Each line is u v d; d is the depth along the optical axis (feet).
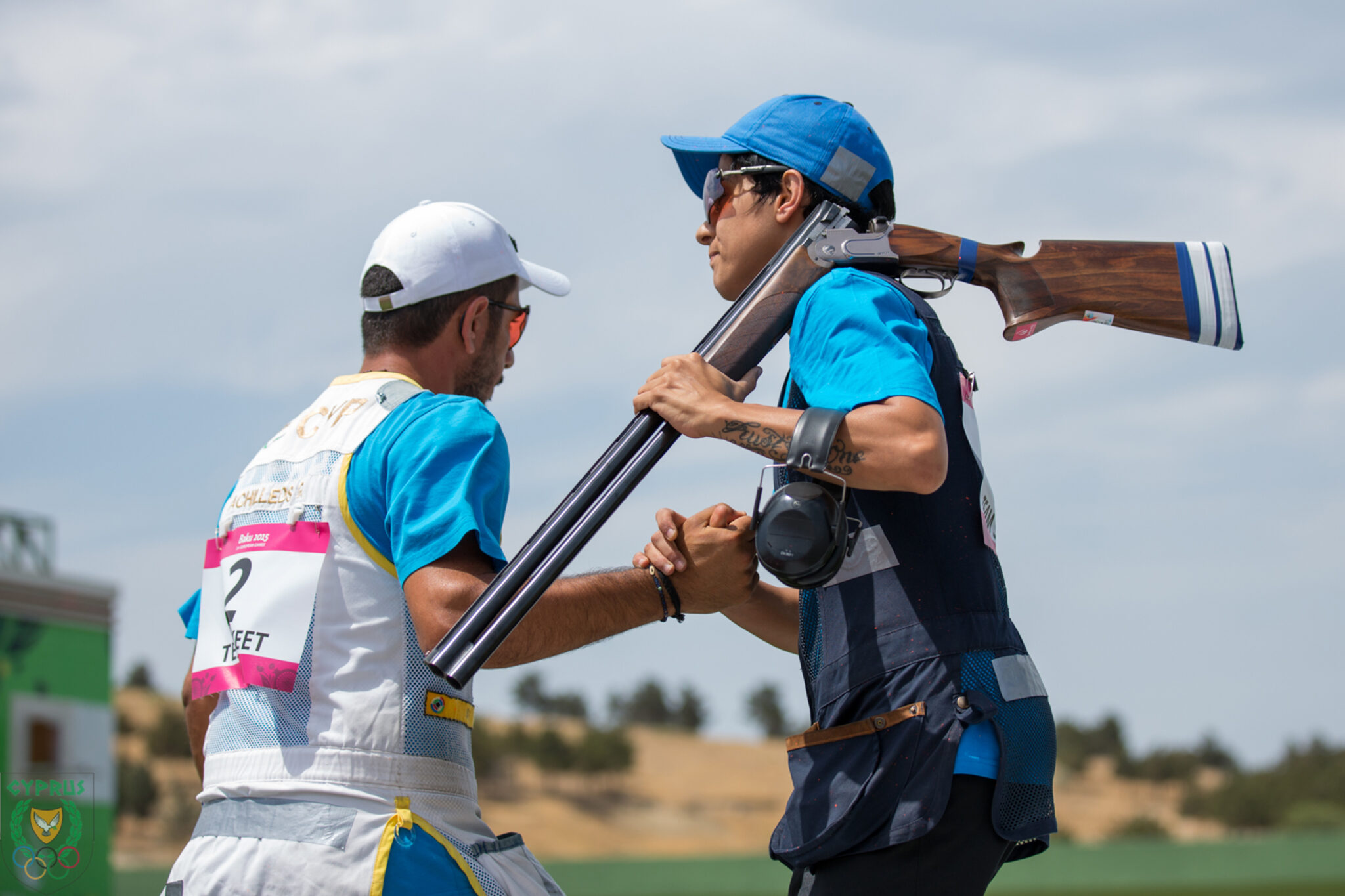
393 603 32.94
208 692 33.88
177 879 33.14
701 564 32.07
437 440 32.30
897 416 27.99
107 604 258.57
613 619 32.12
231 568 34.22
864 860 29.66
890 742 29.53
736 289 35.27
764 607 37.91
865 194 33.55
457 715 33.71
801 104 34.24
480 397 37.76
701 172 37.73
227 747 33.22
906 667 29.78
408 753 32.63
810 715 32.30
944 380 31.17
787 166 33.50
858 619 30.50
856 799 29.35
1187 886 399.03
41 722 239.50
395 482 32.19
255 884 31.45
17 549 241.76
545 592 31.17
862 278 31.09
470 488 31.65
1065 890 402.72
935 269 33.24
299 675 32.63
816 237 32.68
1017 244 33.63
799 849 30.09
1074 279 33.01
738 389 30.96
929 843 29.14
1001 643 30.40
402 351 36.24
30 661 240.12
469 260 36.27
